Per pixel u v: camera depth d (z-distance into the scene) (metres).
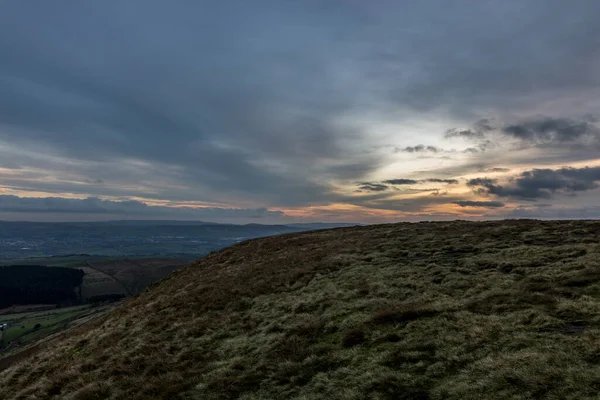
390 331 13.92
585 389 8.00
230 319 20.59
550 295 14.05
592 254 18.84
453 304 15.08
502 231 30.88
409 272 21.62
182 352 17.48
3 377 23.17
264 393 12.11
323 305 18.91
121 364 17.83
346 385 11.10
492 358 10.30
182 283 35.38
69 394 16.27
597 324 10.98
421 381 10.27
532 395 8.33
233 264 38.81
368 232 42.72
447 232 34.28
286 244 43.31
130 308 32.75
